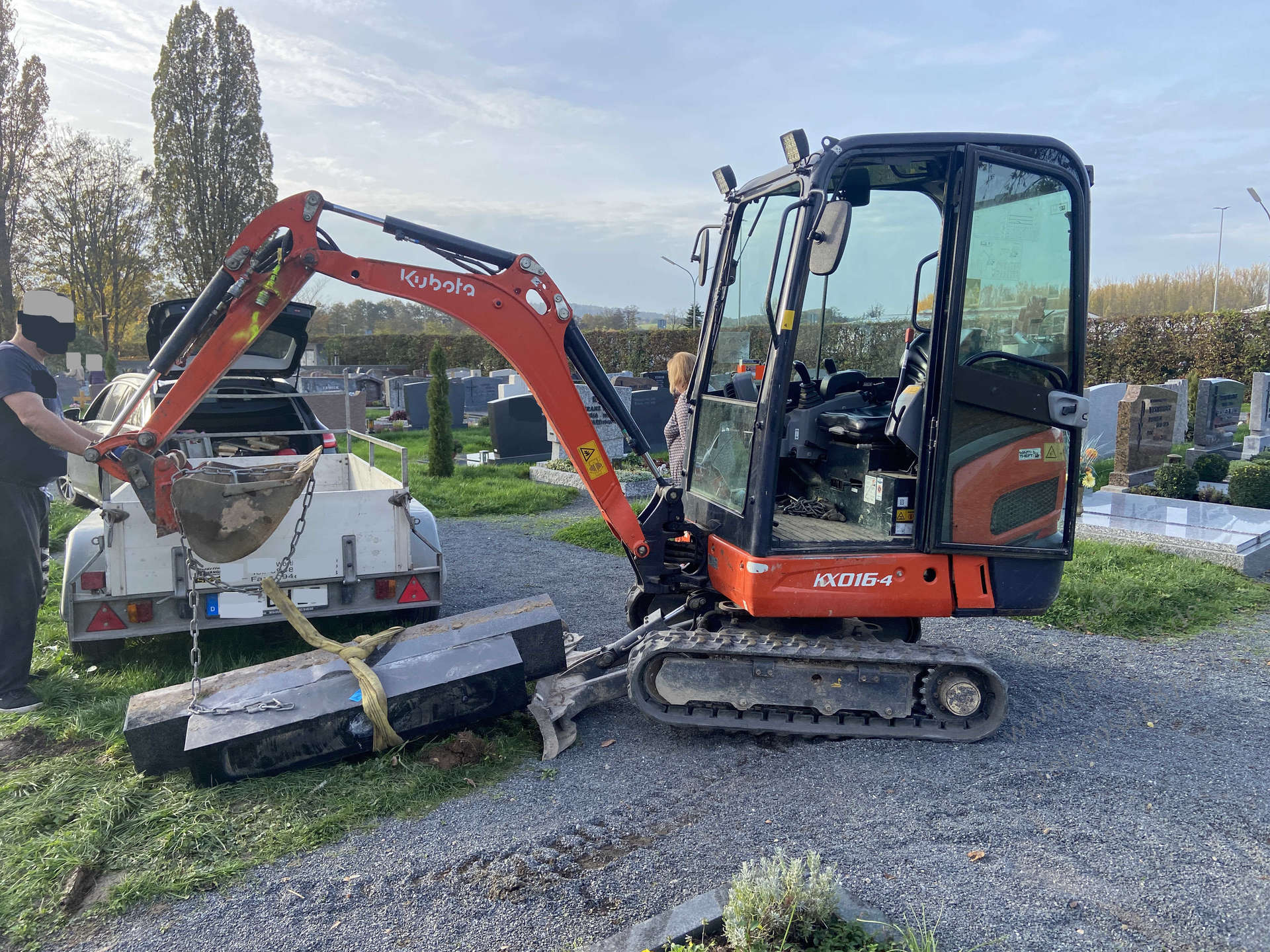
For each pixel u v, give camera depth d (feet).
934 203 14.75
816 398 14.85
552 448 48.85
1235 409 46.62
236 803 10.71
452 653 12.42
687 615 14.44
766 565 11.89
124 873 9.32
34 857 9.50
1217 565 22.81
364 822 10.34
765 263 13.94
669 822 10.23
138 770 11.11
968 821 9.95
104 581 14.23
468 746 12.05
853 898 8.32
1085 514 27.63
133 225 128.88
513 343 13.26
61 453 13.96
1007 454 12.36
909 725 12.42
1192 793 10.73
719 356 15.33
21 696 13.75
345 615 17.83
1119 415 34.40
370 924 8.32
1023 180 12.09
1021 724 13.07
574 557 26.61
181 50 117.19
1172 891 8.50
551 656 13.58
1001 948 7.59
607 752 12.31
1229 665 16.07
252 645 16.76
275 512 12.05
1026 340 12.35
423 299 12.89
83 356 82.38
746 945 7.38
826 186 11.48
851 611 12.14
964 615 12.59
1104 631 18.29
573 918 8.32
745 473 12.84
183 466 12.35
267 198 124.57
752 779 11.27
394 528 16.06
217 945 8.05
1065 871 8.87
